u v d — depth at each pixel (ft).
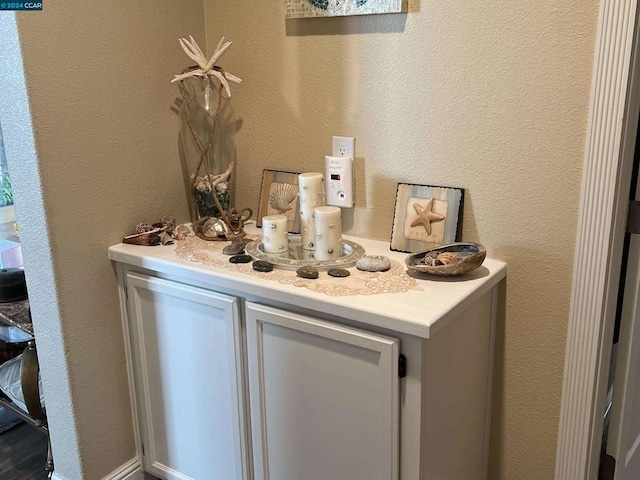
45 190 5.31
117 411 6.29
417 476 4.55
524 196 5.01
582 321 4.95
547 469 5.49
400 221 5.53
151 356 5.99
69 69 5.31
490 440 5.75
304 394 4.93
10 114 5.25
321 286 4.76
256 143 6.41
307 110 5.96
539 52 4.70
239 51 6.25
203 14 6.37
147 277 5.72
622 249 4.99
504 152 5.01
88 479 6.14
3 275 6.96
